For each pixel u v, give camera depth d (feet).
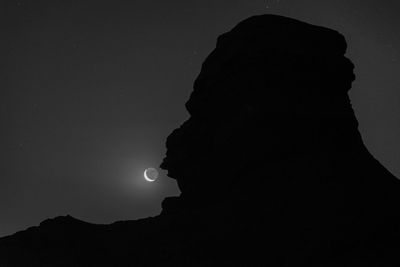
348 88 75.20
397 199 56.44
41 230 58.44
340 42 75.82
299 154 64.90
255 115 66.74
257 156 65.26
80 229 59.47
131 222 62.49
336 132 68.54
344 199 55.31
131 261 53.16
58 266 51.42
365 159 65.87
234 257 52.70
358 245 50.75
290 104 67.92
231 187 65.98
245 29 74.08
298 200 56.90
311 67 71.72
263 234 54.13
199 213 60.75
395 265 48.26
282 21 73.97
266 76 69.51
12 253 53.47
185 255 53.47
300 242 51.72
